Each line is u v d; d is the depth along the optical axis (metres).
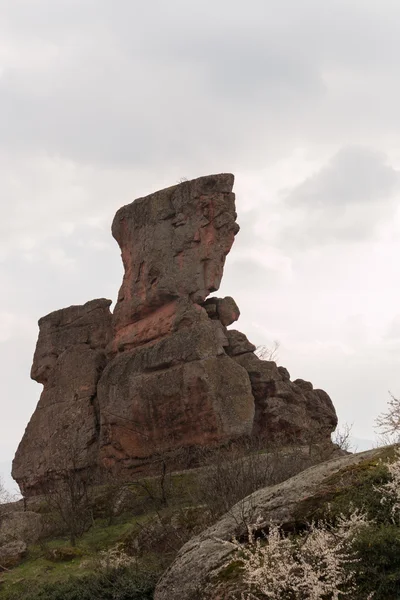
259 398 41.69
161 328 43.09
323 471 16.88
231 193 44.19
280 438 39.12
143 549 28.17
